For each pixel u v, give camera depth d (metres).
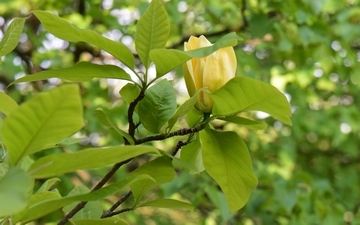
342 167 3.27
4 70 2.29
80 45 2.41
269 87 0.55
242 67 2.22
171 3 2.08
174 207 0.65
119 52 0.60
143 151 0.49
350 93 3.31
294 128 2.72
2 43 0.65
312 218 1.78
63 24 0.58
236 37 0.53
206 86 0.64
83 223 0.58
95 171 1.96
